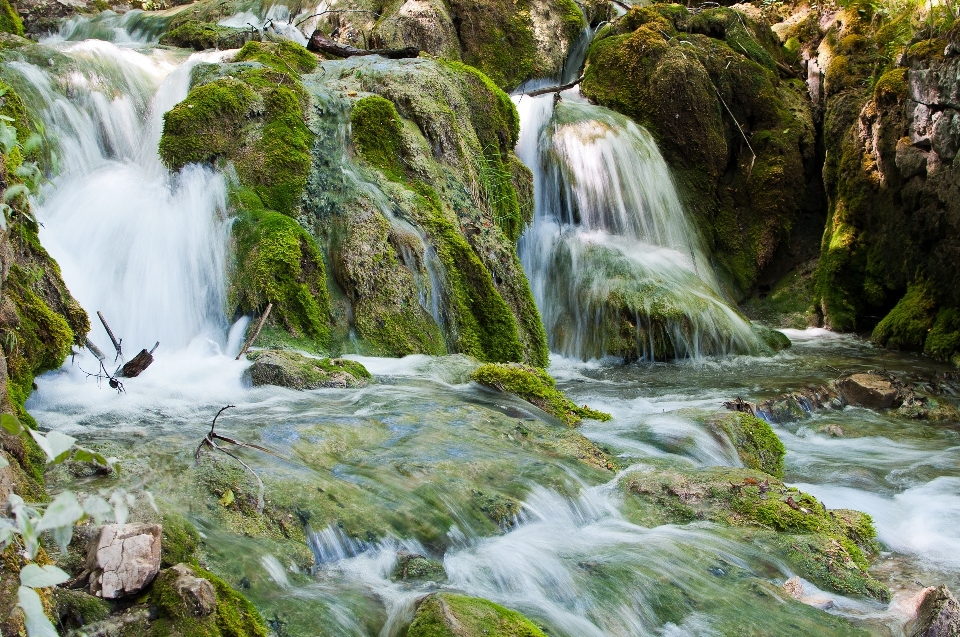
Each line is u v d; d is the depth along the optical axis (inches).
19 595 81.3
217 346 263.0
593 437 224.5
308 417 199.6
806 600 153.6
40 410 201.0
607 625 139.5
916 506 212.8
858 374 323.0
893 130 409.7
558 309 407.5
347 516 156.9
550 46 522.3
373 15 497.0
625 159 447.2
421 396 227.8
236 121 305.4
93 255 271.4
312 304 275.6
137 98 359.3
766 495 184.1
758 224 487.8
